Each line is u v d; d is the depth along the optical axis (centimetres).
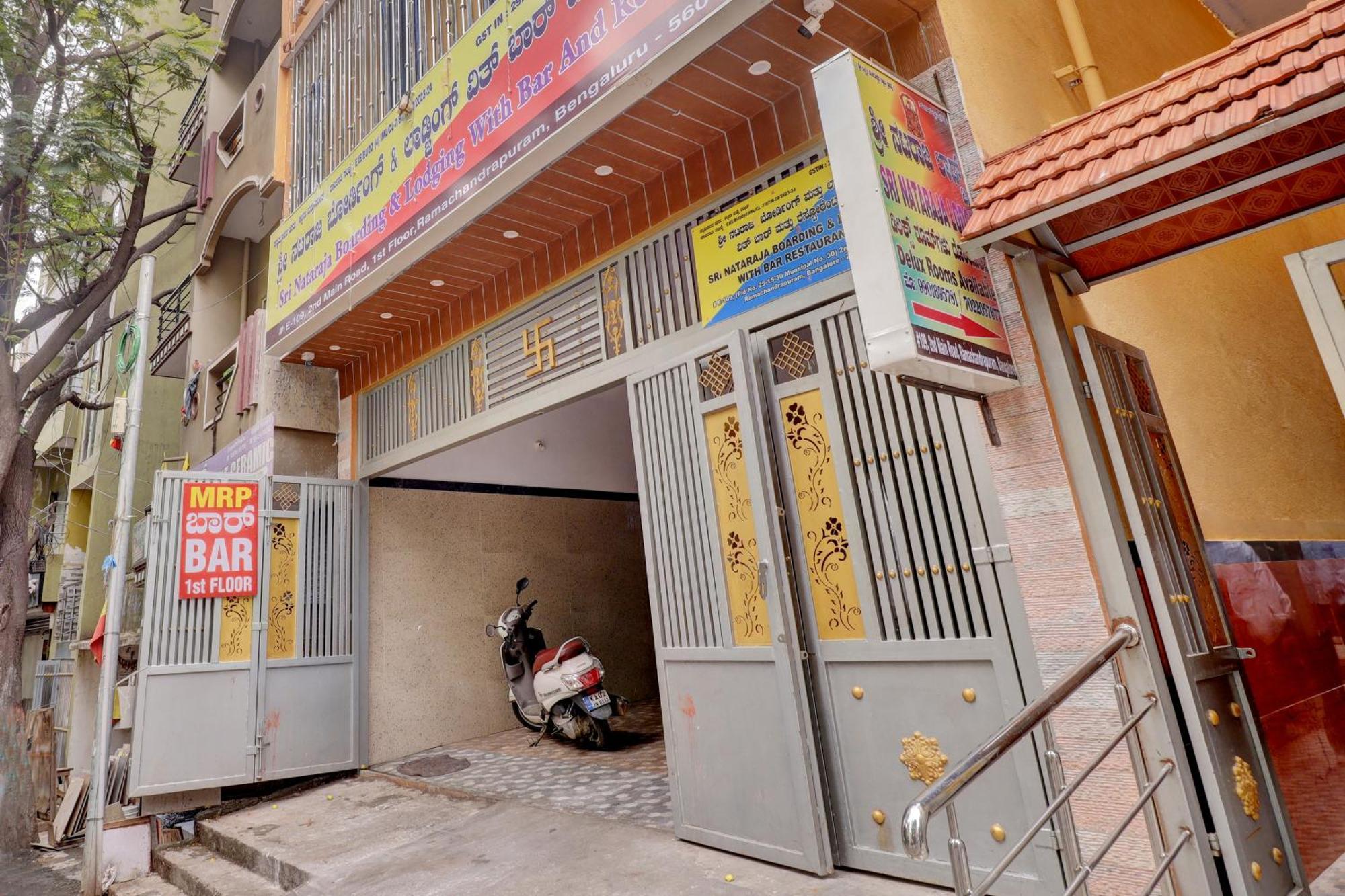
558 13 361
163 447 1179
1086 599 240
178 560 534
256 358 673
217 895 412
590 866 332
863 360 303
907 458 287
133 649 876
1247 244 481
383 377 609
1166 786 221
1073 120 250
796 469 322
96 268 962
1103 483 240
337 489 611
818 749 304
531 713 614
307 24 668
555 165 370
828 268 317
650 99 326
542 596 713
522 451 702
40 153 814
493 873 342
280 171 683
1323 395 483
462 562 670
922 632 278
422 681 625
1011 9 356
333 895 353
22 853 682
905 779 279
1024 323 260
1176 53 533
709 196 365
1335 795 318
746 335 330
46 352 843
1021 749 250
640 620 777
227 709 532
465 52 423
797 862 292
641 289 401
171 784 505
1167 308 372
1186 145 200
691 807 338
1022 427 257
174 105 1282
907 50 299
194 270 926
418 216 453
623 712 555
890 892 267
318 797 532
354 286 509
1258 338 447
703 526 343
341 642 589
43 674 1322
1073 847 200
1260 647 322
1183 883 215
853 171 227
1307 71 191
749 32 291
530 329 473
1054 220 250
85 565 1134
